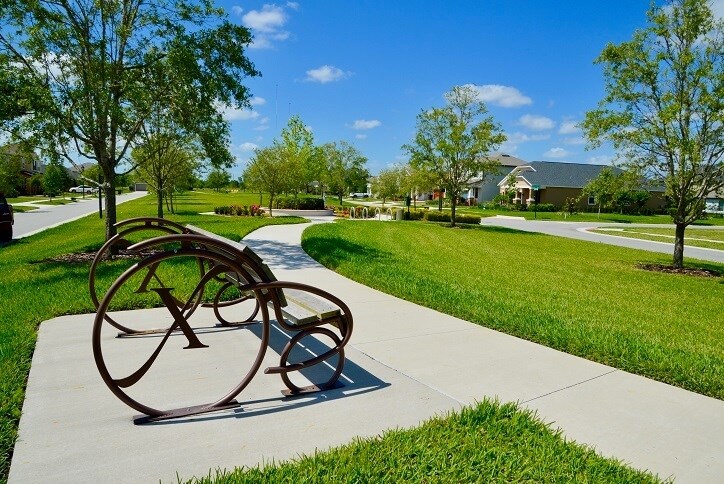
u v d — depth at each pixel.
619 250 18.50
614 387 3.94
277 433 3.02
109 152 10.01
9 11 8.76
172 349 4.52
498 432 3.01
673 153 12.42
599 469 2.66
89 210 34.78
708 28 11.73
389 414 3.31
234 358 4.32
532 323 5.65
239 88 10.75
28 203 45.81
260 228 17.88
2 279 7.55
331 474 2.54
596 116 12.98
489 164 25.64
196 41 10.08
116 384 3.08
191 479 2.44
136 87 9.67
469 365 4.34
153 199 51.09
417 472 2.58
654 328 6.05
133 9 9.94
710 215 59.62
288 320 3.78
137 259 9.43
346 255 10.96
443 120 25.36
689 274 12.61
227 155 11.34
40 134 8.75
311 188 81.81
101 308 2.97
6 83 8.64
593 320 6.18
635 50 12.35
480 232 23.28
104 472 2.53
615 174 13.74
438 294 7.09
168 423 3.10
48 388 3.55
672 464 2.81
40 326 5.05
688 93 12.10
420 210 34.97
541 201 57.06
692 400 3.73
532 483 2.54
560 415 3.40
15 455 2.66
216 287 6.79
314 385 3.73
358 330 5.36
